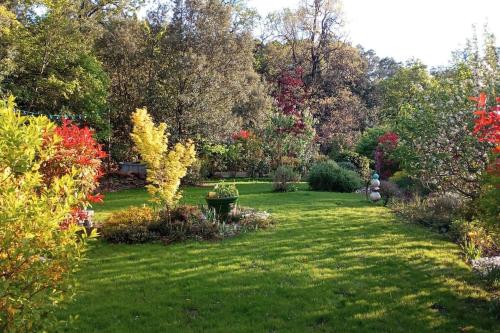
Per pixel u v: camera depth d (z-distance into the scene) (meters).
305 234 8.54
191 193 14.77
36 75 15.16
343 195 14.79
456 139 8.46
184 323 4.59
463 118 8.30
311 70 31.86
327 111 30.48
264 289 5.52
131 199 13.48
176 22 18.20
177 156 8.88
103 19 19.94
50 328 2.94
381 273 6.19
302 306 5.03
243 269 6.33
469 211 8.46
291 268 6.37
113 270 6.32
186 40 18.02
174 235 8.10
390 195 13.12
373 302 5.16
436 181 9.12
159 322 4.60
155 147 8.74
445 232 8.68
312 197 13.96
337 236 8.38
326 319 4.73
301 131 18.83
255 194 14.66
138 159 20.72
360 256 7.00
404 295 5.39
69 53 15.29
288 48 33.06
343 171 16.75
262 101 24.22
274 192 15.37
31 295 2.75
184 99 16.83
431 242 7.90
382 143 16.61
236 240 8.06
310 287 5.60
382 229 9.03
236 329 4.44
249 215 9.84
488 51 8.67
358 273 6.17
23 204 2.82
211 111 17.34
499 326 4.59
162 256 7.00
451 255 7.09
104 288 5.59
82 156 7.51
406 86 28.08
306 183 18.69
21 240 2.73
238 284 5.70
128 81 19.62
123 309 4.91
